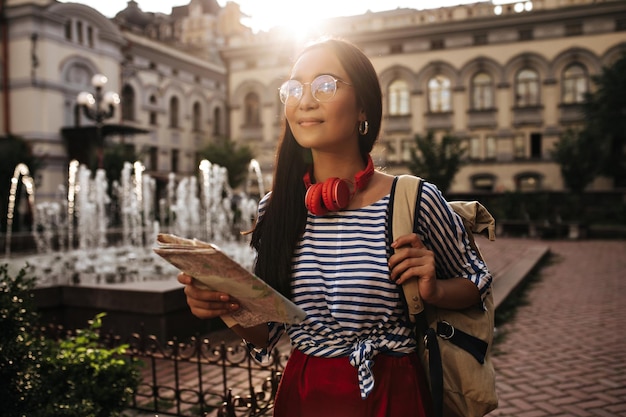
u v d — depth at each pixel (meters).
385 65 30.39
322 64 1.31
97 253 8.98
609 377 4.05
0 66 24.95
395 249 1.24
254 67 32.75
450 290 1.26
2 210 17.80
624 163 25.53
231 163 29.42
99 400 2.76
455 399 1.29
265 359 1.49
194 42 39.75
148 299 4.80
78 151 25.48
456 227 1.31
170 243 1.17
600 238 16.41
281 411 1.34
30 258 8.42
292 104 1.32
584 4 26.88
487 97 29.19
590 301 6.93
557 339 5.17
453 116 29.47
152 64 31.53
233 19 47.44
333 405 1.25
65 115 25.84
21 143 21.08
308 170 1.42
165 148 32.38
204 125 36.03
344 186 1.29
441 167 19.84
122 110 28.78
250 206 15.05
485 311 1.32
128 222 15.24
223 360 3.22
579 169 23.69
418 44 29.81
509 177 28.66
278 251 1.34
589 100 25.19
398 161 30.36
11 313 2.31
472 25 28.66
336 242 1.30
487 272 1.31
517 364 4.43
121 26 29.84
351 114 1.31
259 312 1.20
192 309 1.24
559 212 21.45
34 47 24.38
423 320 1.29
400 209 1.29
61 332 4.03
